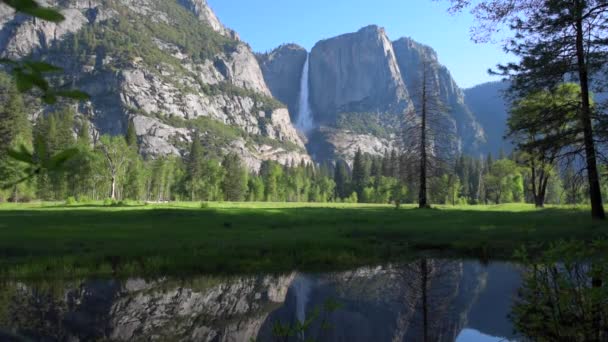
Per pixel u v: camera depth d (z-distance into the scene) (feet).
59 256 50.78
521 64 60.18
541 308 17.75
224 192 371.97
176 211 108.37
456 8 35.42
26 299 35.65
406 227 76.59
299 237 66.49
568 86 75.66
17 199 249.96
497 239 61.11
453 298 36.19
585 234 56.44
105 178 239.30
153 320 30.81
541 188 136.05
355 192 399.44
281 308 33.94
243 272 46.88
